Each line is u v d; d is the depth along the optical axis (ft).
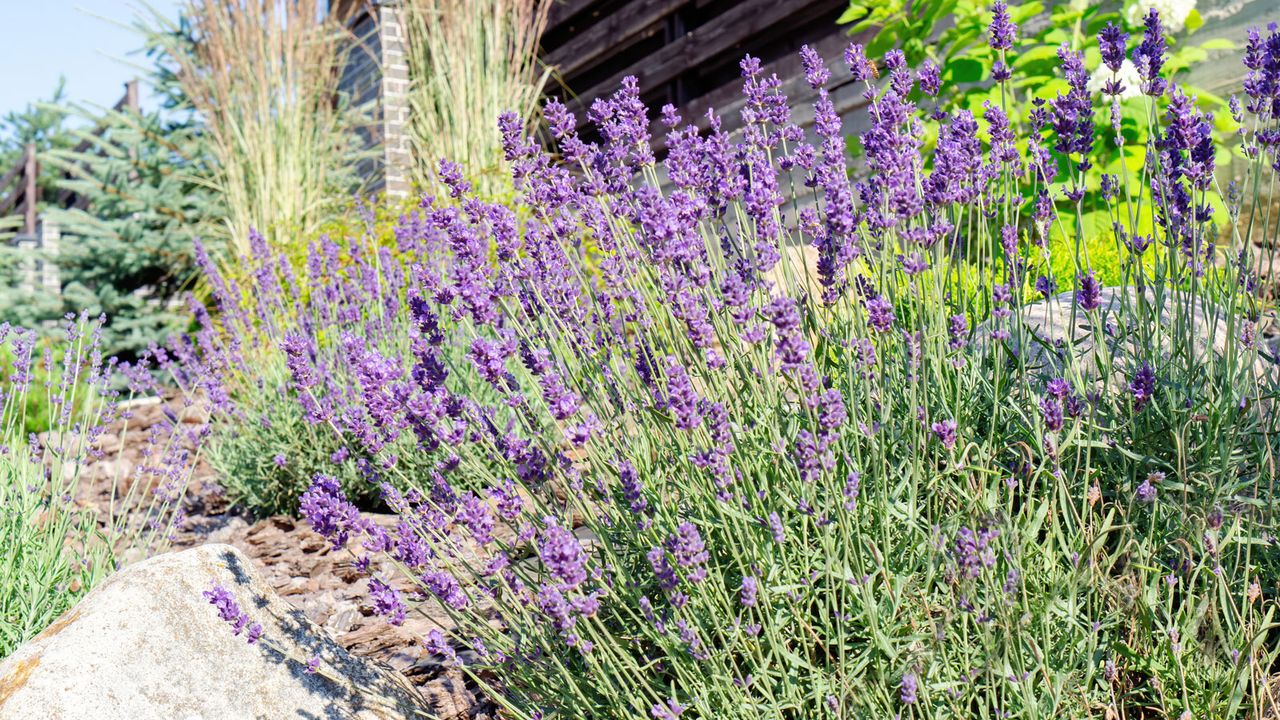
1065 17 15.49
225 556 7.91
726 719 5.69
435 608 10.05
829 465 5.47
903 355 6.95
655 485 6.67
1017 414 6.93
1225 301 7.47
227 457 15.60
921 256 7.01
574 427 6.16
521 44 25.53
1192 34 15.93
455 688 8.34
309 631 7.72
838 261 7.13
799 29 21.50
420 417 6.43
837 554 5.99
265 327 17.72
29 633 8.75
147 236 29.25
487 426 7.02
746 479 6.04
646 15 24.71
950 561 5.43
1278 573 6.20
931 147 15.21
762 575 5.98
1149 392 6.35
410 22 26.03
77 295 29.09
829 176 6.83
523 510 6.75
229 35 26.30
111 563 10.38
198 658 6.99
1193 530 5.99
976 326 7.52
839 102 19.71
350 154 28.91
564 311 7.23
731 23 22.11
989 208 7.96
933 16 15.80
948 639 5.88
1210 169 6.86
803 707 5.79
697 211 6.93
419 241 16.39
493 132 23.95
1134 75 13.99
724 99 22.66
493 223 6.88
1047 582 6.04
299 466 14.25
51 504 10.07
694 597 6.15
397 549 6.44
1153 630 6.03
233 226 26.55
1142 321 7.06
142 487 17.25
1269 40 7.06
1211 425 6.32
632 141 7.64
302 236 24.29
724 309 6.86
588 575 6.27
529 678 6.65
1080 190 7.11
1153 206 8.13
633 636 6.44
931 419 6.82
